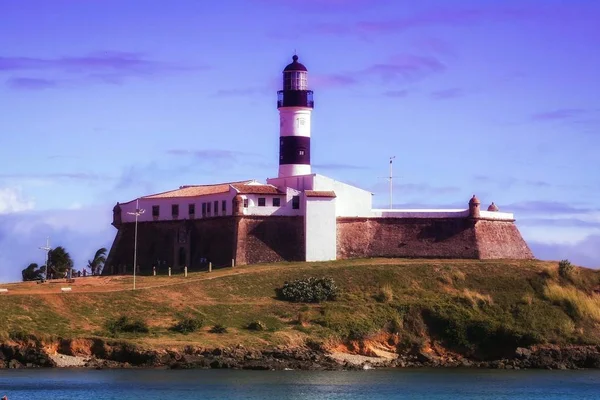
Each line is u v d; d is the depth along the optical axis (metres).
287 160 194.75
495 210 198.50
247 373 143.50
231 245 185.62
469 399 130.50
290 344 154.50
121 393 125.75
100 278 180.25
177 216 194.75
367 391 133.25
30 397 122.56
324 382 138.62
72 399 121.88
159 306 161.38
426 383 142.25
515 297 174.12
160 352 146.12
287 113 195.00
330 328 159.75
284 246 186.88
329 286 171.50
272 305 166.88
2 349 143.50
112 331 151.25
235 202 184.75
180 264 192.62
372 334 160.62
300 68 195.00
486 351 163.00
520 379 148.25
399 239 190.62
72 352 145.88
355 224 190.38
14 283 176.00
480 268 182.12
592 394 136.50
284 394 128.00
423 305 167.62
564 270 182.12
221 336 154.00
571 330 167.12
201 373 142.38
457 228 191.25
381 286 174.75
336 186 190.00
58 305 156.00
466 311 168.00
